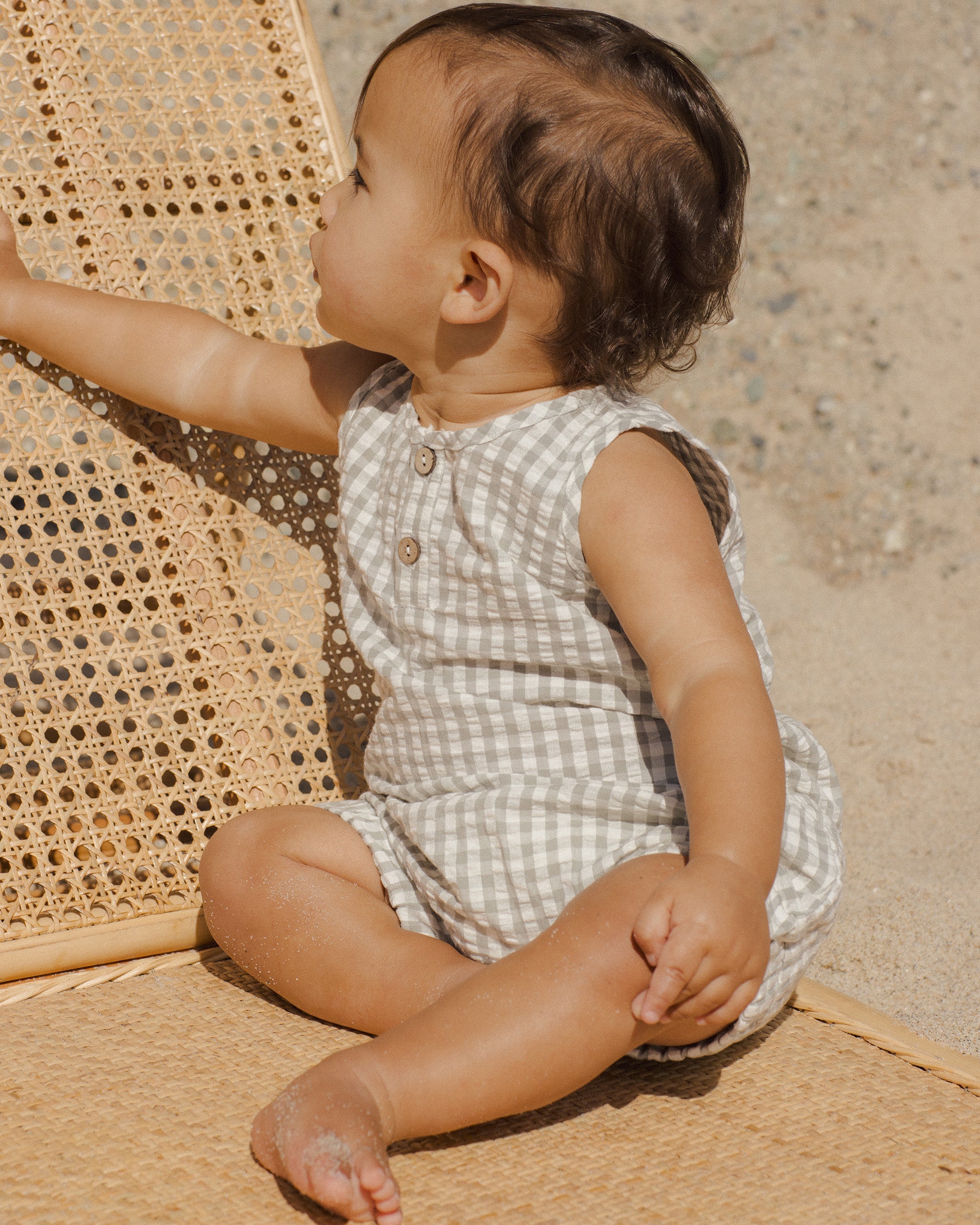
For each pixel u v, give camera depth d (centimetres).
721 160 123
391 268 121
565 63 117
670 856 110
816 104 394
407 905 127
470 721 124
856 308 347
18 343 148
